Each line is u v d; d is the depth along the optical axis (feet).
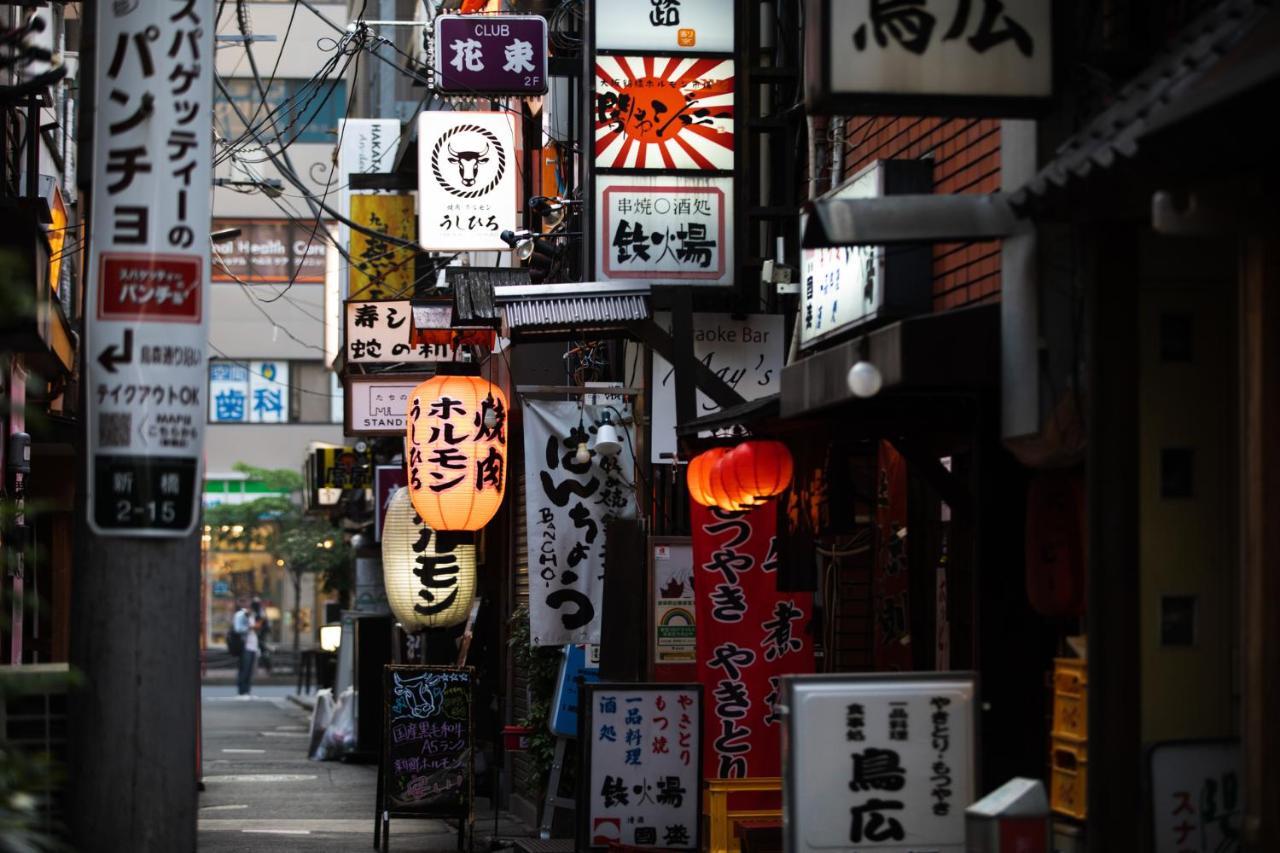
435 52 63.62
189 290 29.91
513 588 76.33
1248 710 23.90
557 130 70.08
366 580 111.24
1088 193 25.36
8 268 24.36
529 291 49.57
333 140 180.96
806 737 29.73
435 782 56.44
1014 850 27.04
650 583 50.42
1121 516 27.96
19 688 23.94
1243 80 20.58
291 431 193.47
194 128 30.14
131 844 29.48
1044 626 34.09
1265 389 23.93
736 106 52.16
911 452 38.29
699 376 50.44
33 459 76.48
